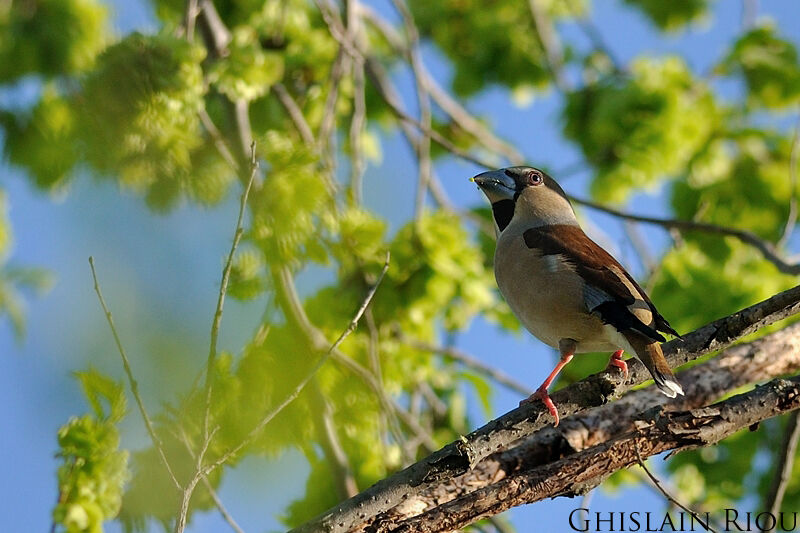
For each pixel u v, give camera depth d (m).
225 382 9.70
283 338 10.69
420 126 14.02
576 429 9.21
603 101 16.47
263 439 10.06
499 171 11.41
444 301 12.65
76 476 7.93
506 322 13.77
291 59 14.43
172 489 8.86
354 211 12.43
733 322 8.64
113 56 11.49
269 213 10.82
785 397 8.51
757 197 17.62
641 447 8.30
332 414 11.95
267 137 11.39
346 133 17.44
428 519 7.95
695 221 13.77
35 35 14.84
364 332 12.57
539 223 10.81
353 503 7.75
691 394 9.66
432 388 14.79
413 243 12.64
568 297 9.48
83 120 11.49
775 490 10.82
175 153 11.34
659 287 15.06
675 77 16.86
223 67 12.15
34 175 14.56
